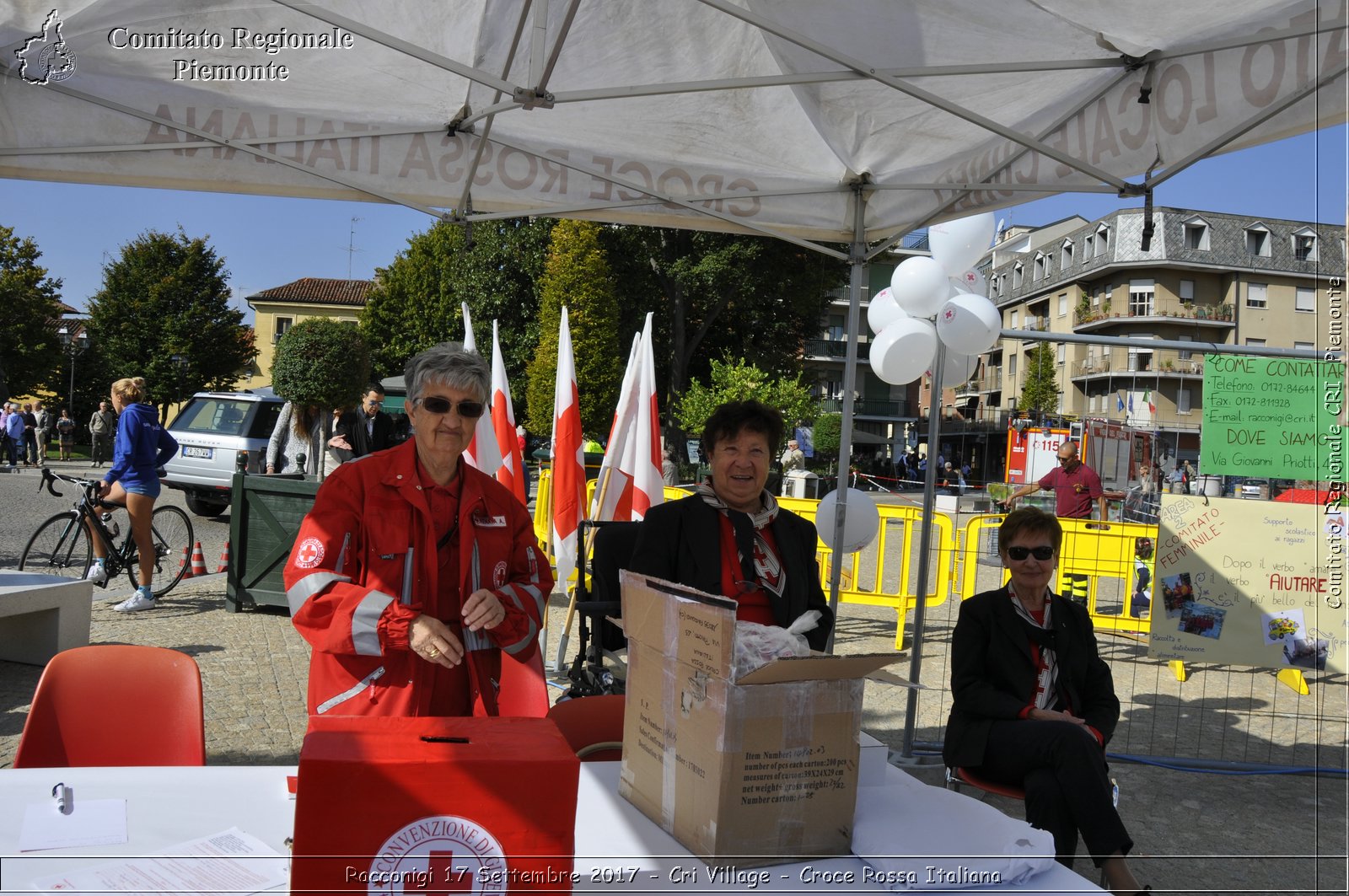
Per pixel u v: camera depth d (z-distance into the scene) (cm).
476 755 143
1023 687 388
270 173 457
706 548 329
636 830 186
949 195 514
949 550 820
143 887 159
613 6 392
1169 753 579
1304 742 611
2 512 1473
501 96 441
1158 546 573
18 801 189
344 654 254
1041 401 5747
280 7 372
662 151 503
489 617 254
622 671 432
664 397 3444
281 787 204
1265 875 405
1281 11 343
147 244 4525
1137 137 408
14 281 4031
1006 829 196
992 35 388
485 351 3319
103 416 2798
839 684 179
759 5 386
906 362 529
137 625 744
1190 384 5206
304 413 1229
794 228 545
